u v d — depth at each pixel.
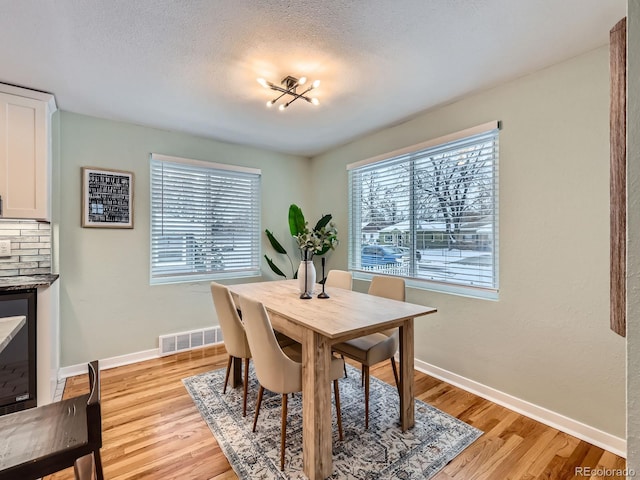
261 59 1.93
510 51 1.84
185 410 2.14
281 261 4.09
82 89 2.29
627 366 0.51
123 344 2.95
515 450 1.76
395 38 1.73
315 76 2.13
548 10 1.51
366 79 2.17
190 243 3.40
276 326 1.96
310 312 1.85
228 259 3.67
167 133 3.20
